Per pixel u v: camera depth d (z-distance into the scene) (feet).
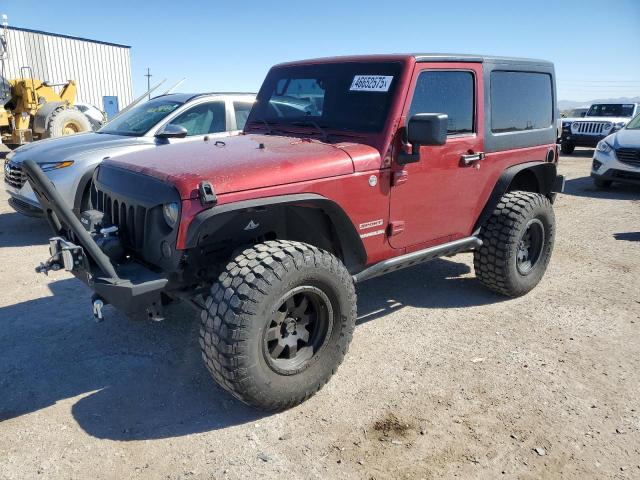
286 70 14.80
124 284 9.48
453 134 13.38
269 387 9.74
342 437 9.55
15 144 49.21
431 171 12.80
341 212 11.15
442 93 12.95
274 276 9.43
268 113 14.89
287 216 11.44
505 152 14.96
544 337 13.43
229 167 10.05
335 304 10.54
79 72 92.73
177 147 12.57
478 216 14.70
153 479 8.54
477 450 9.21
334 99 13.16
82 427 9.84
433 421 10.00
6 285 16.70
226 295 9.26
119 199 11.00
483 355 12.51
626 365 12.05
